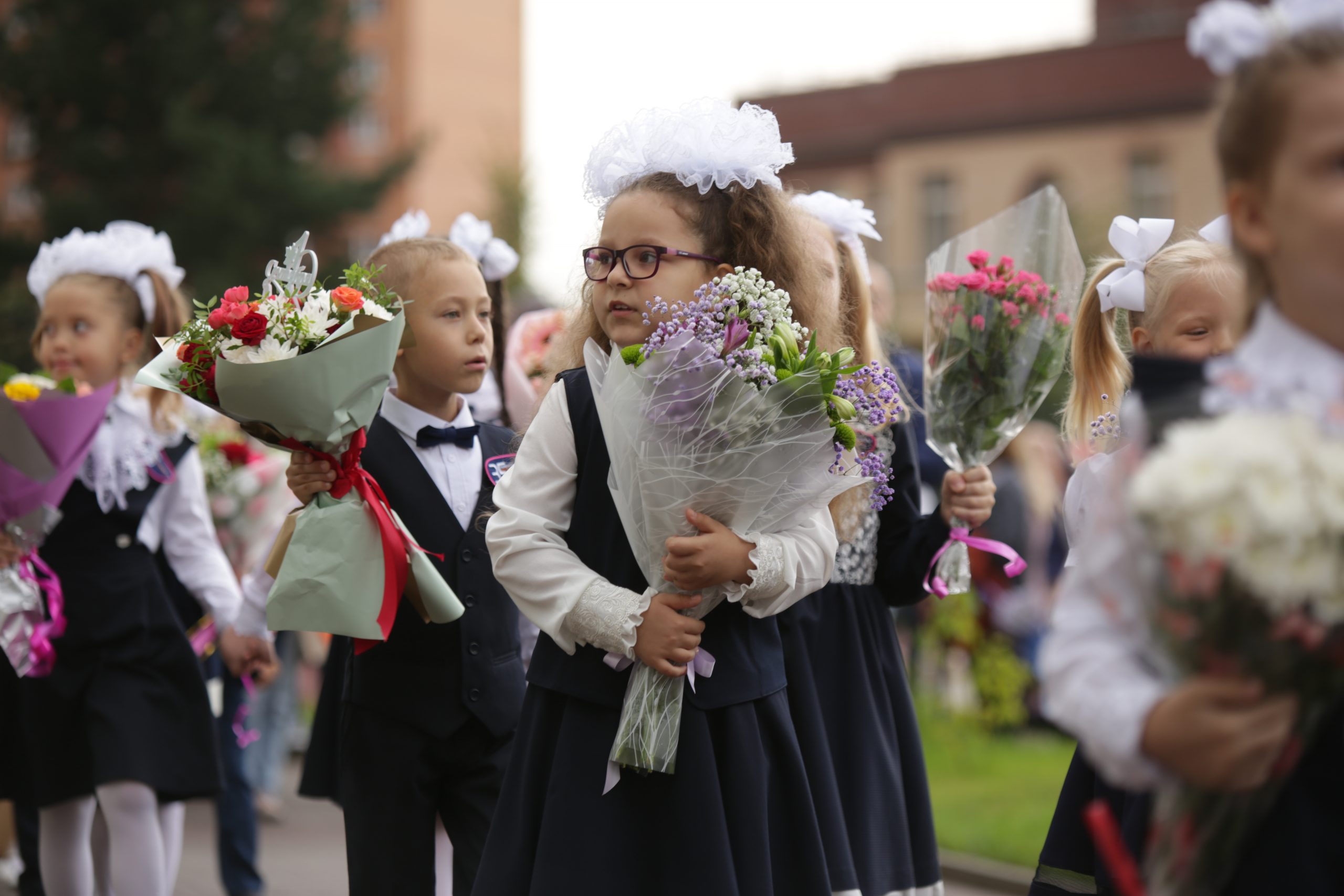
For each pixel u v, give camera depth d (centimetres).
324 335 352
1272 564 174
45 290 489
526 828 291
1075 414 364
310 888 620
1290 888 191
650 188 307
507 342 502
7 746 450
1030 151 2877
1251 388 187
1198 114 2712
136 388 477
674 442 278
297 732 1053
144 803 428
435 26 4850
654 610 281
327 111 3014
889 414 311
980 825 689
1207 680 183
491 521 302
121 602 442
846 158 3159
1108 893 278
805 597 371
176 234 2712
